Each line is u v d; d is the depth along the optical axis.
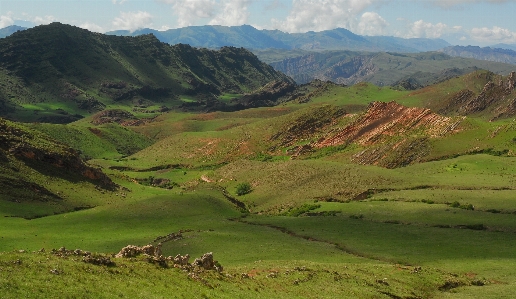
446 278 61.09
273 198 155.50
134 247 48.16
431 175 155.00
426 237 84.88
